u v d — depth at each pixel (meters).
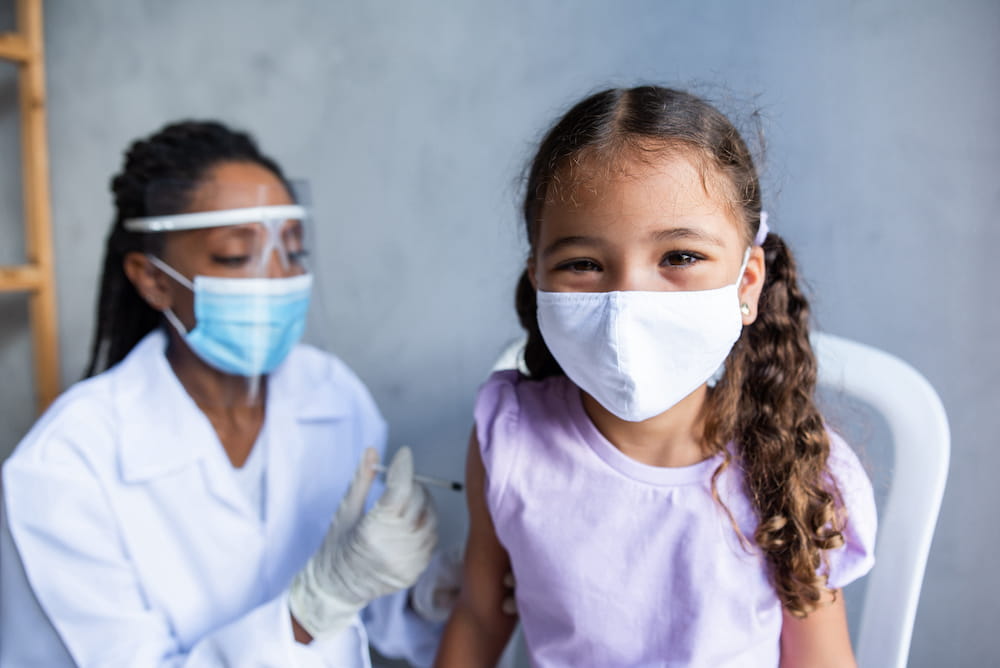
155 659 0.95
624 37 1.25
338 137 1.51
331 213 1.54
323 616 0.91
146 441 1.04
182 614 1.03
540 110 1.32
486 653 0.96
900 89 1.09
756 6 1.15
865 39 1.10
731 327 0.73
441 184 1.42
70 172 1.84
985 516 1.13
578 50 1.29
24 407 1.99
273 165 1.17
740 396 0.85
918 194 1.10
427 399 1.50
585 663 0.83
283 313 1.08
